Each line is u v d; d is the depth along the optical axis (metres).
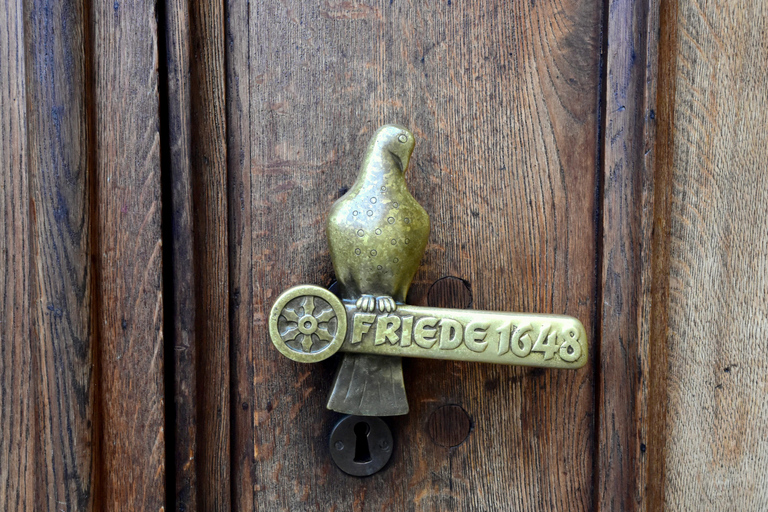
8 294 0.75
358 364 0.74
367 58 0.78
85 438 0.74
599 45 0.78
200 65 0.76
